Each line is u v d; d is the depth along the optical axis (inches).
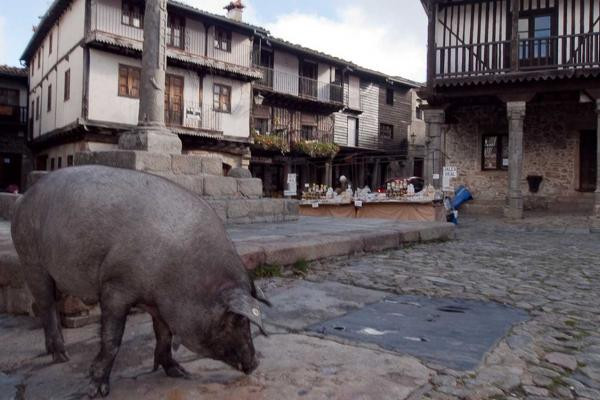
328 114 1113.4
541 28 617.9
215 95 845.8
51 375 99.8
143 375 99.2
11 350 113.6
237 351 79.7
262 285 181.3
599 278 224.2
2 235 204.8
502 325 143.2
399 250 297.1
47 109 885.8
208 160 305.4
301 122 1064.2
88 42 684.1
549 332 139.3
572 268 251.8
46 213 91.3
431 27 613.0
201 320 79.3
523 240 394.3
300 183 1110.4
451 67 641.6
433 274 220.2
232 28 853.2
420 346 122.2
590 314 159.5
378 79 1218.0
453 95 596.7
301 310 152.2
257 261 191.6
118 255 81.9
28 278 101.3
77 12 729.6
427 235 341.1
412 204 462.0
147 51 303.4
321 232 277.6
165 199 86.4
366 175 1194.0
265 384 95.6
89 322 131.0
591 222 526.3
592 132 645.3
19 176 1048.2
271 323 137.8
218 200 306.0
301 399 89.7
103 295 84.2
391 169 1236.5
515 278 219.1
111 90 723.4
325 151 1010.1
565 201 648.4
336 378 99.4
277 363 106.9
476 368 108.6
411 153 1217.4
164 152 292.0
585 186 648.4
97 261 84.3
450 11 644.1
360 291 181.5
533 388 100.0
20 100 1066.1
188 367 103.3
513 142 574.6
